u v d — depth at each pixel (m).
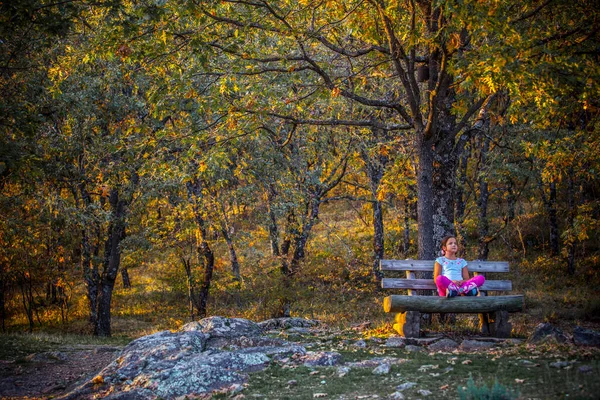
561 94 10.11
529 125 16.61
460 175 20.56
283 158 19.89
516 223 27.19
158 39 9.99
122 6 9.62
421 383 5.64
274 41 12.68
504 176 20.14
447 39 9.12
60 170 17.53
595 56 9.86
